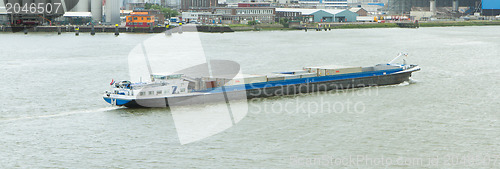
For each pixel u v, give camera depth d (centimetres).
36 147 8831
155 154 8475
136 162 8100
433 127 10050
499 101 12650
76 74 17400
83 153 8531
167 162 8106
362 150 8650
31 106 11962
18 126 10131
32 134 9588
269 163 8044
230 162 8094
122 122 10462
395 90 14325
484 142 9056
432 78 16700
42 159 8238
